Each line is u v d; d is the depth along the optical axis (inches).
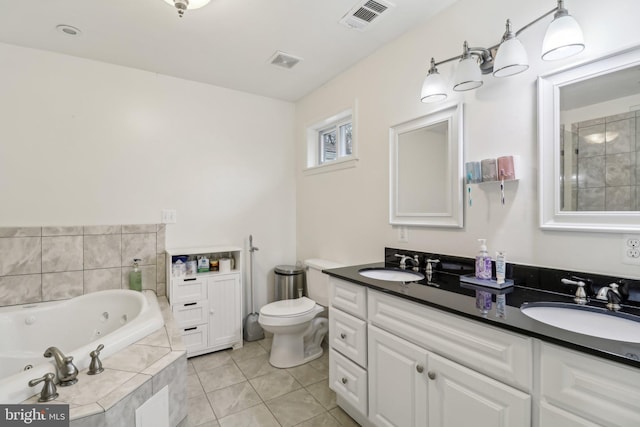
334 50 93.2
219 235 121.3
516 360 40.1
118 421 44.9
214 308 106.7
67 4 71.2
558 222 54.2
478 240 63.6
